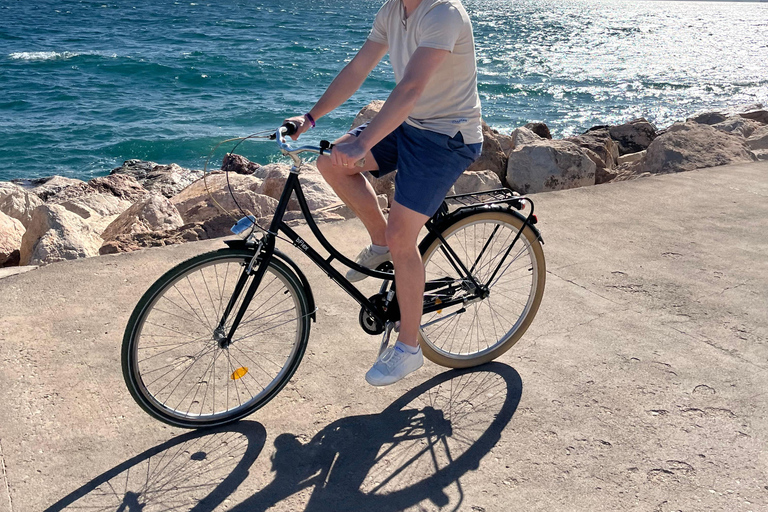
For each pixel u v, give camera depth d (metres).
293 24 74.44
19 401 2.71
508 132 25.44
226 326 2.63
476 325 3.43
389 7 2.52
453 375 3.04
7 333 3.18
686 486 2.38
